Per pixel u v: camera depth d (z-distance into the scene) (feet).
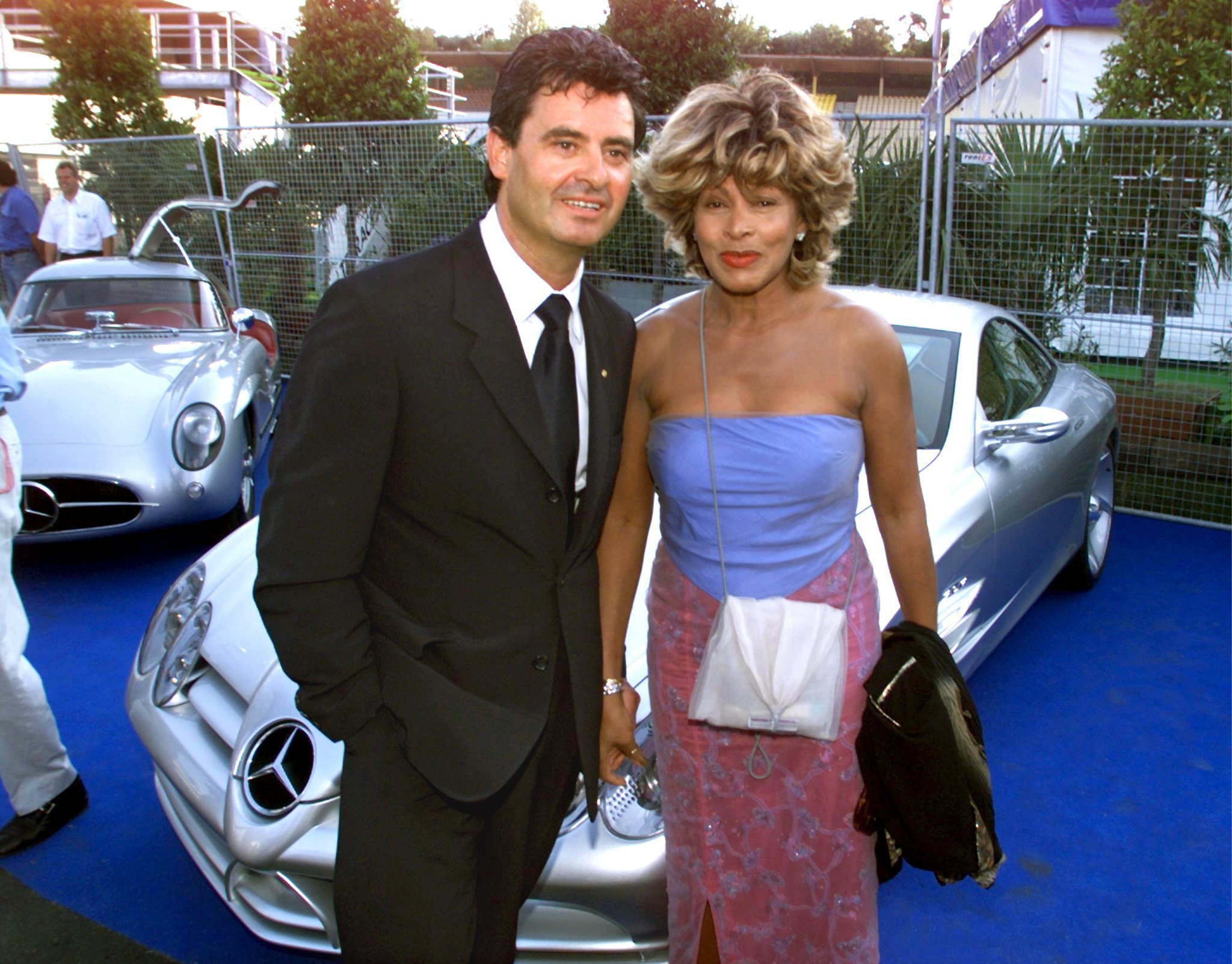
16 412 13.66
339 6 29.35
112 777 9.46
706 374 5.04
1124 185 18.08
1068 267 18.56
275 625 4.33
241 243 26.58
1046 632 12.72
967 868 4.90
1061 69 25.57
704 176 4.67
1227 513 16.93
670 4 27.78
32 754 8.35
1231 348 18.10
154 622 8.35
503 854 5.10
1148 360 17.94
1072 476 11.54
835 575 5.06
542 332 4.75
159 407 14.08
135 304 17.89
